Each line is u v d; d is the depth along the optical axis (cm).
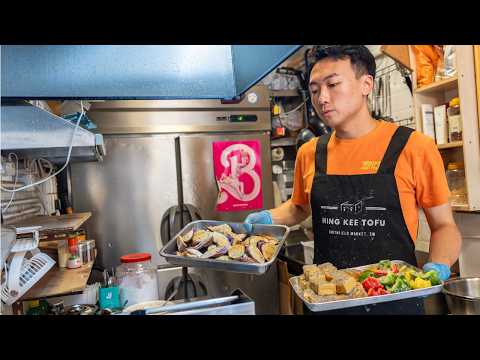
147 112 245
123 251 241
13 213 154
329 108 130
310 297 90
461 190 176
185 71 122
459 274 186
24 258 103
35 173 193
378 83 233
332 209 138
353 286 91
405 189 130
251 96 263
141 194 244
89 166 238
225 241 109
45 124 104
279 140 298
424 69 183
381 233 129
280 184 295
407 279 96
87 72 111
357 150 138
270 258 103
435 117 181
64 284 126
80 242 161
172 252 114
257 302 255
